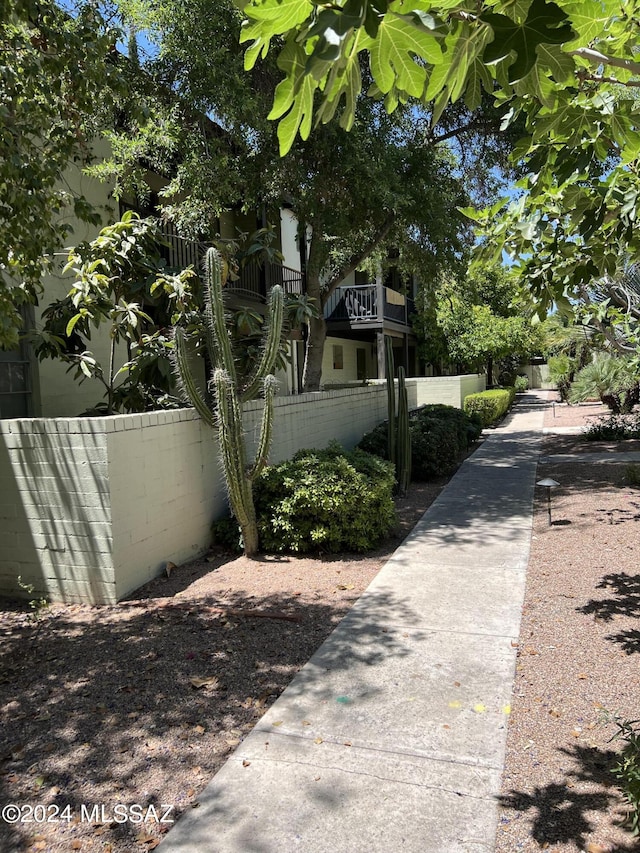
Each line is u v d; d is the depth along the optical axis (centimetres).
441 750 303
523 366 4325
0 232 505
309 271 1200
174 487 599
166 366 657
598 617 450
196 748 312
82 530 516
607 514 748
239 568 595
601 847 239
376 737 315
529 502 853
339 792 275
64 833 258
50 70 526
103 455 506
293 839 248
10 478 534
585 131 349
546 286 478
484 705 342
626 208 388
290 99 176
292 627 454
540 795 269
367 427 1266
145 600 516
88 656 416
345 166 929
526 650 405
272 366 654
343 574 570
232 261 791
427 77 181
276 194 979
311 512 618
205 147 904
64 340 688
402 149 1030
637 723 313
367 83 848
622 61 239
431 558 609
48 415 818
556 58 185
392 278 2322
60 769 299
